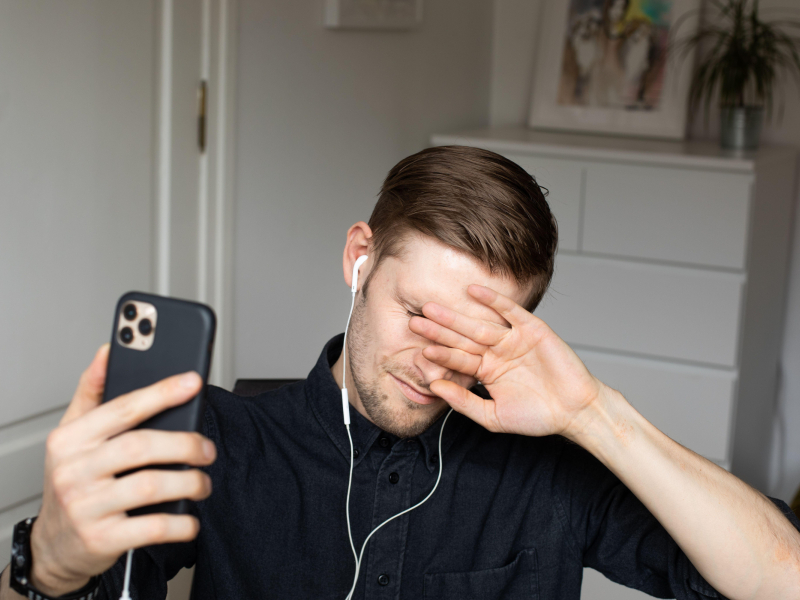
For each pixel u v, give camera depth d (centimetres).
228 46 184
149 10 165
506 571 90
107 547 50
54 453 51
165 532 50
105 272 164
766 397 264
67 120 150
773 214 241
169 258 179
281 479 88
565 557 93
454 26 278
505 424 82
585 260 241
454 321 77
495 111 313
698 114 272
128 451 49
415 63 259
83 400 58
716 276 225
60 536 52
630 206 233
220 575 86
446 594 89
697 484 79
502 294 80
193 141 181
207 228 188
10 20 136
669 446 82
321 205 227
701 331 230
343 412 88
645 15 266
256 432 90
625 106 271
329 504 88
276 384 132
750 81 263
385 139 250
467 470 92
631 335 239
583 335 245
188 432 52
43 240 148
